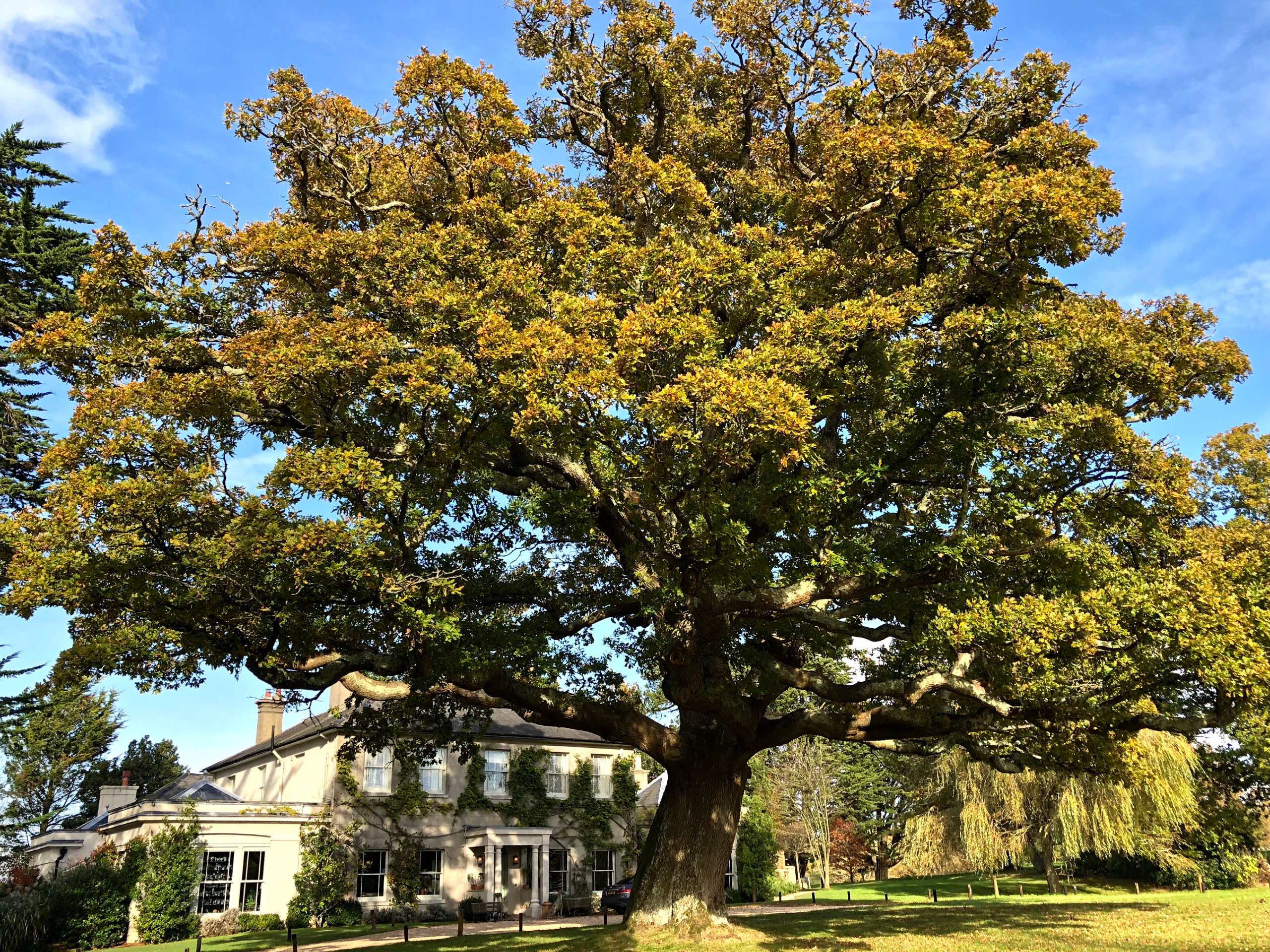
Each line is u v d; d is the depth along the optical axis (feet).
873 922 65.10
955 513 47.62
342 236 44.62
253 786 124.16
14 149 69.72
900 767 118.83
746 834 124.26
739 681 58.44
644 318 38.19
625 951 51.31
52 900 80.89
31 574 36.01
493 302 43.73
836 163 44.57
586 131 64.69
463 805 109.50
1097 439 45.55
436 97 50.80
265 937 80.48
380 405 41.22
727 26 56.54
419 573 44.06
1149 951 43.73
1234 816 106.73
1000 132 54.80
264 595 39.91
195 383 39.32
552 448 41.68
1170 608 39.86
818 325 38.91
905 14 60.08
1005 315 41.06
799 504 39.99
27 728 163.12
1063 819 89.25
